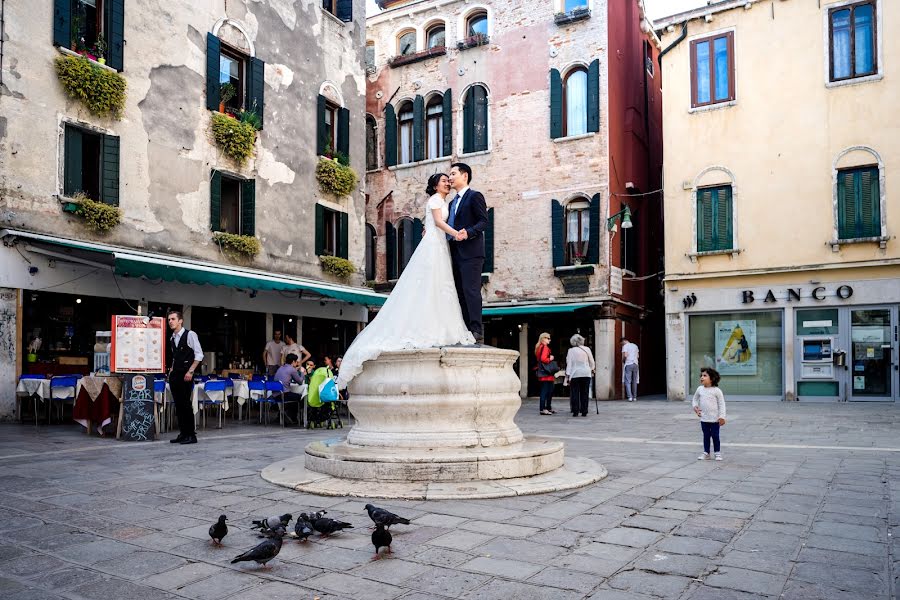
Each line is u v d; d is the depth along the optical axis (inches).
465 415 276.5
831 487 260.1
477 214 306.0
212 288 686.5
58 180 550.3
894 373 741.9
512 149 971.9
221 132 692.7
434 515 210.8
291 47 801.6
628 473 290.5
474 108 1007.0
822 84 790.5
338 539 185.8
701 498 238.1
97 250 518.9
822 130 788.0
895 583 151.7
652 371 1059.9
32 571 161.0
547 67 951.0
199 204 676.7
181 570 161.5
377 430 282.8
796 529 196.9
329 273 851.4
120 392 433.7
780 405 737.6
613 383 895.1
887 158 753.6
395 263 1066.7
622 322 936.3
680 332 857.5
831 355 772.0
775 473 291.9
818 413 616.1
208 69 687.7
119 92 592.7
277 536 167.5
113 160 592.1
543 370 646.5
